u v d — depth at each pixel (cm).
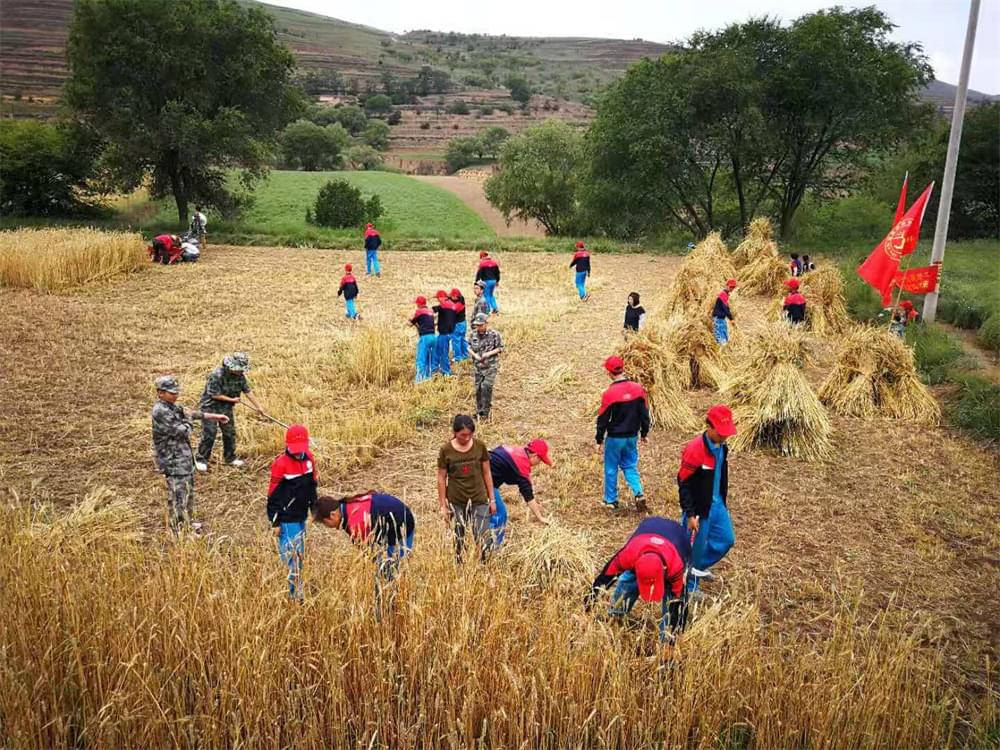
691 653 490
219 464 965
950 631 627
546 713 478
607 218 3544
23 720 454
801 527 805
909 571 720
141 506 841
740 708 503
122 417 1133
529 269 2752
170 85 3366
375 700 473
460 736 471
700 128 3164
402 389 1298
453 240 3378
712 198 3878
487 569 559
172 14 3284
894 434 1095
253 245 3300
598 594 573
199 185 3784
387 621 508
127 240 2525
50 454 987
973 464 992
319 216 5097
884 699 482
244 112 3628
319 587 545
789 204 3556
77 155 3666
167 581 520
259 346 1581
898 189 3928
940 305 1900
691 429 1095
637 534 561
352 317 1864
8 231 2828
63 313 1839
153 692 474
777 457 1002
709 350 1326
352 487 904
